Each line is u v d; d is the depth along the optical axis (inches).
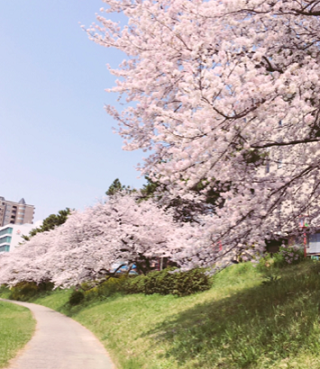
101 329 630.5
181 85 229.6
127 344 437.7
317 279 368.8
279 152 360.5
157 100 340.8
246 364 244.2
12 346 406.3
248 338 282.5
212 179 336.2
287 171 363.6
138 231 1037.8
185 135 244.4
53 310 1273.4
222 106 231.3
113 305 839.7
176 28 285.3
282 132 330.6
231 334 302.5
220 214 351.6
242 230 346.0
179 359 309.4
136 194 1147.9
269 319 302.7
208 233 341.1
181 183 304.0
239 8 268.7
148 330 474.6
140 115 363.3
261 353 248.4
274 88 226.5
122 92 378.0
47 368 323.3
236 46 289.9
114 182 1595.7
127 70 403.5
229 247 371.2
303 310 286.2
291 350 235.9
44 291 1898.4
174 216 1005.8
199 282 660.7
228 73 234.1
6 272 1838.1
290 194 343.0
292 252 573.3
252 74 222.4
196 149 253.9
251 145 296.2
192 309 510.6
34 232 2456.9
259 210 320.5
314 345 227.6
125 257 1075.3
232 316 365.1
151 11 313.9
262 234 369.1
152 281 840.9
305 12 305.1
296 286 376.5
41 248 1814.7
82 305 1087.6
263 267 607.8
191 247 362.0
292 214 396.8
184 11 297.7
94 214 1135.6
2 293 2452.0
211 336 336.2
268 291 401.1
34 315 987.3
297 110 238.5
